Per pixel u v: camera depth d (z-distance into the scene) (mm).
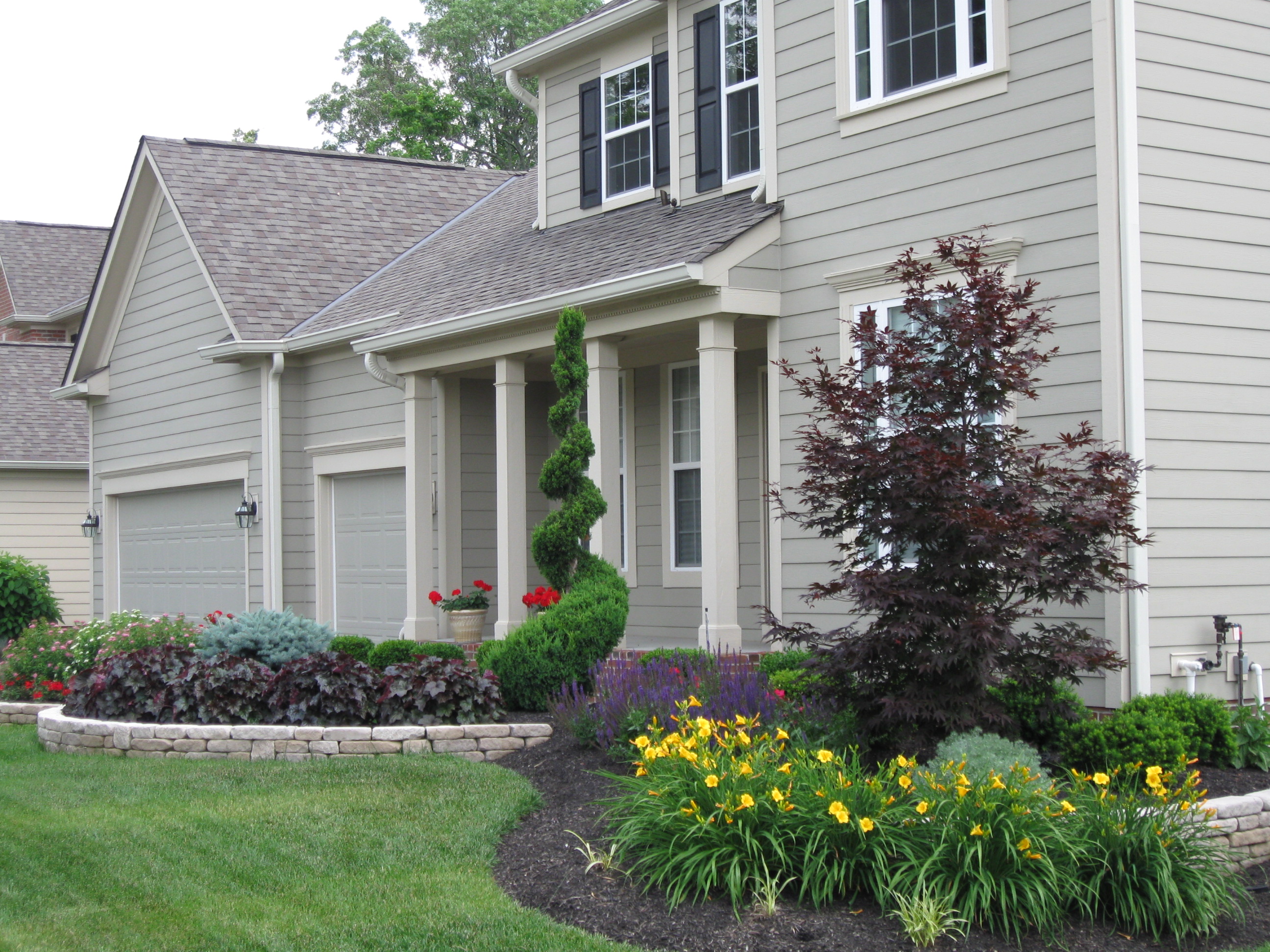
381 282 18141
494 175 22547
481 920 5980
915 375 7289
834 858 6090
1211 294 9172
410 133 40844
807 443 8141
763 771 6656
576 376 10594
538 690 10594
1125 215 8805
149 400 20875
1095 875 6031
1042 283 9250
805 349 11039
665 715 8586
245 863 7000
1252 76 9492
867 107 10562
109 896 6559
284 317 17828
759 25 11664
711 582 11039
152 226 20516
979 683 7312
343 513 17516
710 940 5656
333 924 6020
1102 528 7027
